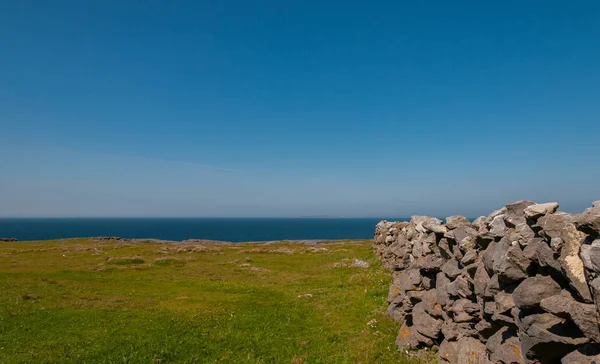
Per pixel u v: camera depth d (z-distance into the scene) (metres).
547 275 6.61
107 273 34.75
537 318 6.48
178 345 15.15
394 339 13.80
